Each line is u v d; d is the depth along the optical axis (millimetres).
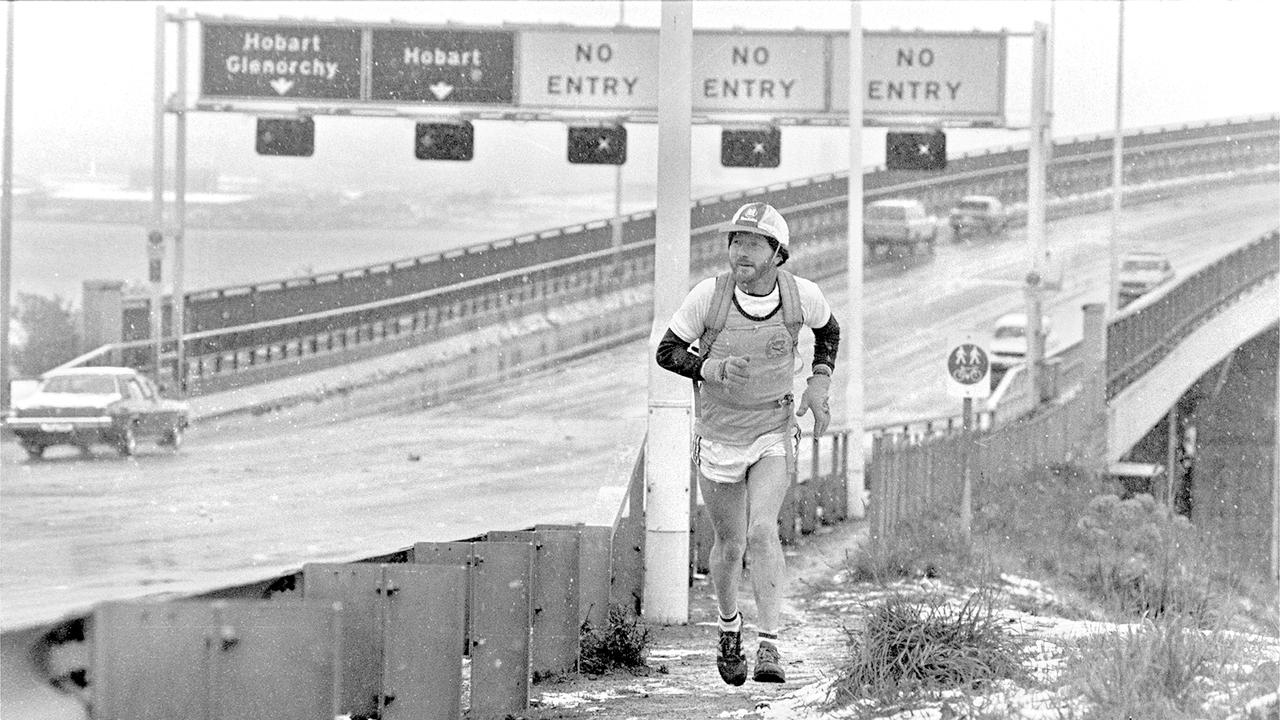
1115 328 61219
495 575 12711
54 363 80562
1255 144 165125
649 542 20875
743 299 11750
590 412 67938
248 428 61812
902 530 30484
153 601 7949
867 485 48875
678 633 19906
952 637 12914
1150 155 158750
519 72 62094
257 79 63250
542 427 62938
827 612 21516
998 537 33500
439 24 62344
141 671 7852
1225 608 18031
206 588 9695
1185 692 11188
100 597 17375
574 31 61812
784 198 120188
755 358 11750
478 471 48625
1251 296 69938
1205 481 73250
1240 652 12836
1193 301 66875
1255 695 11102
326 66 63000
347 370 77125
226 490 42219
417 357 81062
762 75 60156
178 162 69750
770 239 11641
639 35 61469
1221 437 74000
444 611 10727
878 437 31547
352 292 89000
